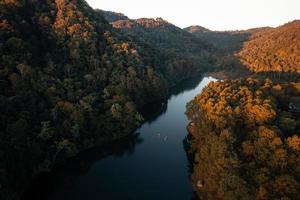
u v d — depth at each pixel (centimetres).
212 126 9750
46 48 14475
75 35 15700
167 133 13575
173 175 10162
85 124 12012
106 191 9212
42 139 10406
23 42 12781
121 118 13188
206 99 11738
